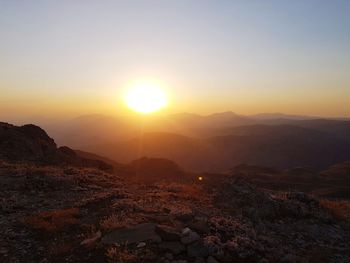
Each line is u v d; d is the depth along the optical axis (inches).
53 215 673.0
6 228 627.5
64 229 614.2
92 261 502.3
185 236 546.0
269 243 646.5
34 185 936.9
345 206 1077.1
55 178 1011.9
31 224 633.6
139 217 649.6
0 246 557.3
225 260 525.0
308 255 651.5
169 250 522.3
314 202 976.9
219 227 636.7
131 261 487.5
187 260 508.4
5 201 782.5
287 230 772.6
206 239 562.3
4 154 1508.4
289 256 589.9
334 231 821.2
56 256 524.4
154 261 495.8
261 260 551.5
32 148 1652.3
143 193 928.9
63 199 848.9
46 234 598.9
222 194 943.7
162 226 570.9
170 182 1155.9
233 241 583.8
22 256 530.0
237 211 825.5
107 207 741.3
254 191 942.4
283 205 880.3
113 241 546.6
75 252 530.6
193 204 839.7
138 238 553.0
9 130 1763.0
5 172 1080.2
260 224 767.7
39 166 1321.4
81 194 906.7
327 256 661.3
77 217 683.4
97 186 1013.2
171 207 753.0
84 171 1253.7
